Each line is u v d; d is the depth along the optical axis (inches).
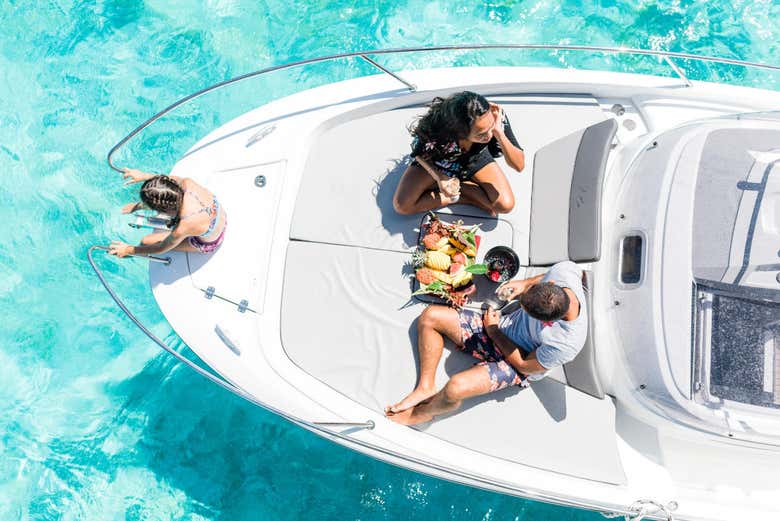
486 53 182.1
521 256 120.0
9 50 182.9
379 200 123.6
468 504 157.2
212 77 181.9
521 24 183.6
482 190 119.1
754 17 180.9
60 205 173.6
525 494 108.1
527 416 112.9
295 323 118.6
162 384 164.1
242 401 162.4
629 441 118.0
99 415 162.1
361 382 115.7
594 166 114.5
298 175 125.2
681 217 104.0
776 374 99.8
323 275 120.5
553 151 122.1
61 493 156.9
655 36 181.8
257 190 123.4
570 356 100.7
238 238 120.9
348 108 127.1
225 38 184.1
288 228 122.6
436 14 184.5
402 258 120.5
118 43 184.1
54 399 163.0
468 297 118.0
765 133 107.8
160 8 185.2
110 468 158.6
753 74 179.3
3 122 178.5
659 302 102.8
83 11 185.2
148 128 177.6
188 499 157.2
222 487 158.2
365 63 182.2
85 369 165.2
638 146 118.6
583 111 127.6
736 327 100.3
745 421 100.0
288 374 116.2
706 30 181.2
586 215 112.8
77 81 181.6
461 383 106.5
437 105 99.7
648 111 129.6
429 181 115.4
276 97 181.2
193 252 120.6
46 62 182.9
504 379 108.8
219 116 179.3
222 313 119.0
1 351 165.3
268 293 119.3
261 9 185.0
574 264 103.7
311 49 183.8
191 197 108.4
